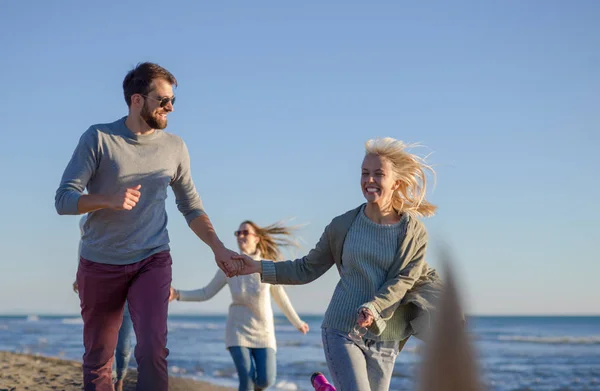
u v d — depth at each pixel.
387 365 4.38
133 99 4.36
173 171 4.56
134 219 4.35
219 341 30.45
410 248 4.32
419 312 4.34
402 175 4.46
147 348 4.17
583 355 28.89
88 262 4.39
